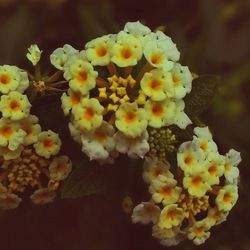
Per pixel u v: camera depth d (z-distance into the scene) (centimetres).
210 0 39
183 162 26
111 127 25
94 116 25
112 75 26
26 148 26
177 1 39
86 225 37
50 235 38
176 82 26
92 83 25
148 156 26
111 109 25
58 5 38
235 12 40
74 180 26
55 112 26
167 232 26
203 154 26
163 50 26
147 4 39
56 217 38
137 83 26
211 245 36
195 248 36
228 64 40
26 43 36
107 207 37
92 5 38
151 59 25
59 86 27
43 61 32
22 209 36
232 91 39
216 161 26
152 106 25
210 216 27
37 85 26
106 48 26
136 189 27
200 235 27
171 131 26
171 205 26
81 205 37
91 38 33
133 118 25
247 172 36
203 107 27
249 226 36
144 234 36
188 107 27
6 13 38
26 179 27
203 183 26
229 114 38
